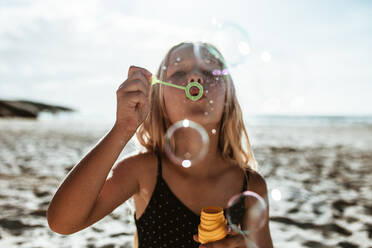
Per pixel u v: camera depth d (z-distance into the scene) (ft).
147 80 2.84
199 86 3.09
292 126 59.21
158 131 3.57
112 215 7.95
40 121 68.23
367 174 12.98
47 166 13.34
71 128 42.39
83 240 6.34
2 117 75.10
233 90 3.72
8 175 11.46
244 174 3.52
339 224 7.26
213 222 2.70
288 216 7.82
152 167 3.36
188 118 3.20
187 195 3.24
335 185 10.95
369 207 8.46
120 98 2.69
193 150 3.33
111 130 2.71
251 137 30.91
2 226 6.81
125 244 6.19
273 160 16.46
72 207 2.57
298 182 11.30
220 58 3.61
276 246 6.13
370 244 6.16
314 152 20.06
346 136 34.73
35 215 7.54
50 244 6.08
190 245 3.09
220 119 3.59
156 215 3.19
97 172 2.58
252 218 3.32
